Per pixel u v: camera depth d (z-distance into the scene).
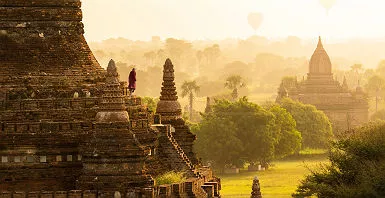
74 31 103.56
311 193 127.31
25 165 96.44
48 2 102.75
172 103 116.94
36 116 97.38
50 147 96.94
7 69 100.12
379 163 118.00
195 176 105.44
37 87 98.94
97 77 101.62
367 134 130.25
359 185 115.06
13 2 101.81
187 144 116.44
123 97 96.31
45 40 102.19
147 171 98.25
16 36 101.62
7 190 96.12
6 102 97.44
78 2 104.06
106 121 94.94
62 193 93.31
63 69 101.50
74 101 98.44
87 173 94.69
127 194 93.31
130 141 94.69
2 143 96.19
